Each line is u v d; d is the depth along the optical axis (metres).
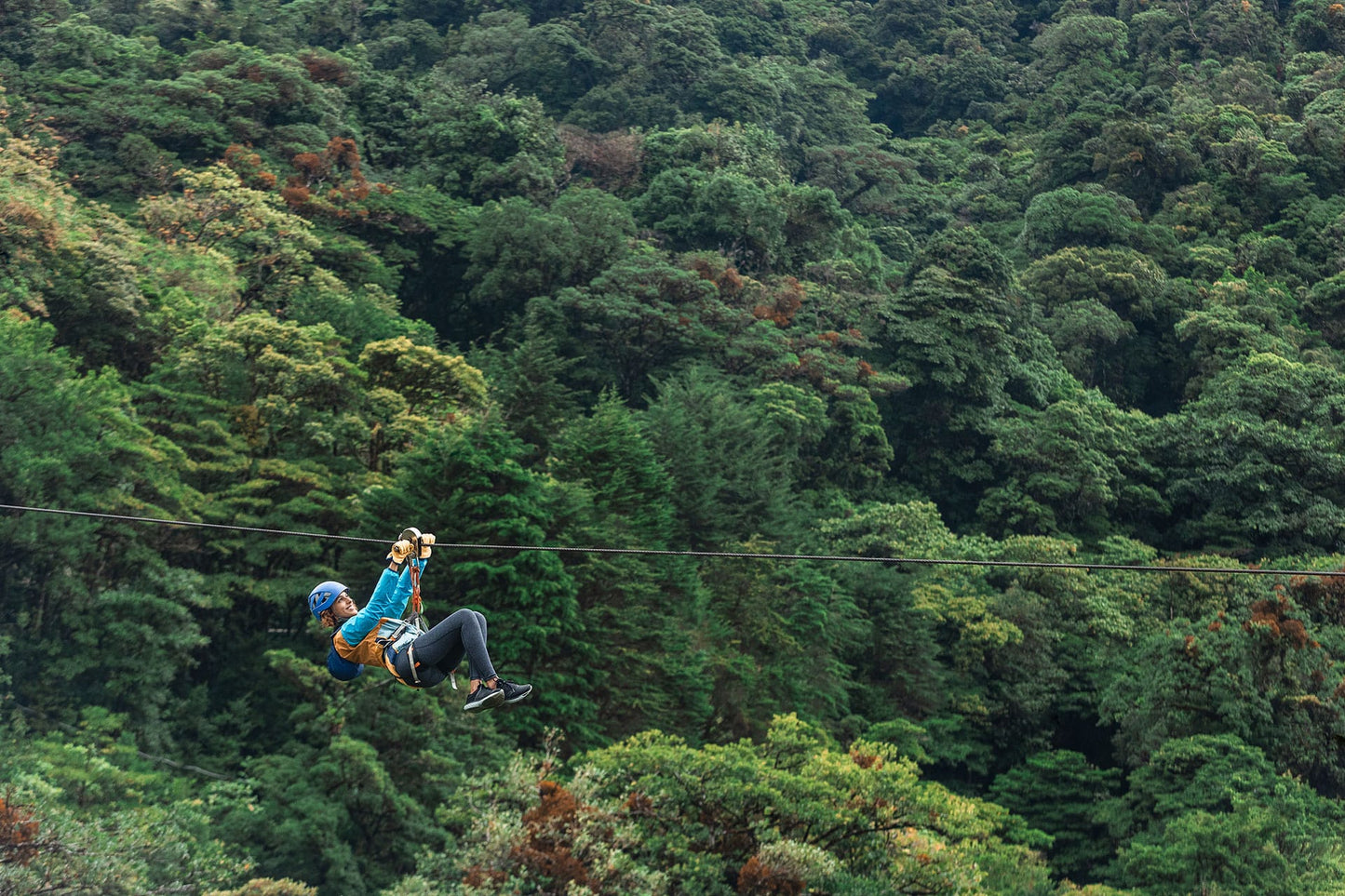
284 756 31.66
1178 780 41.62
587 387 68.94
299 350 42.53
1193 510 71.62
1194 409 75.44
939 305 76.81
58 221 44.19
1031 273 93.75
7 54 83.12
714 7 148.12
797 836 27.44
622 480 42.38
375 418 43.91
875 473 68.81
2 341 34.88
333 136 83.38
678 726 37.50
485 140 89.75
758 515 53.03
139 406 39.94
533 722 33.44
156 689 33.62
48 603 33.16
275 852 28.80
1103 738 52.53
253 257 57.16
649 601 39.31
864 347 75.00
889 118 156.38
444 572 35.78
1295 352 82.44
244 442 40.09
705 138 97.25
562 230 73.19
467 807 28.94
